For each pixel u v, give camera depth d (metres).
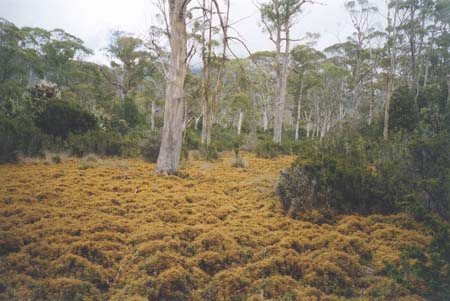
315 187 5.59
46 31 43.41
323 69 35.41
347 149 8.13
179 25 8.02
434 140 5.17
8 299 2.59
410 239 4.22
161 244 3.57
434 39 24.81
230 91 31.92
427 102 16.89
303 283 3.21
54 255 3.31
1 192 5.20
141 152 10.80
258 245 3.99
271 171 9.62
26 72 34.38
